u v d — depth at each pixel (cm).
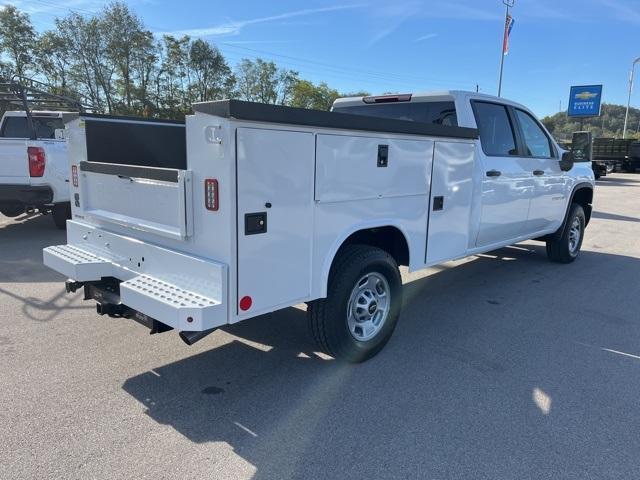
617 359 404
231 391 338
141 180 327
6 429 287
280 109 279
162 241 320
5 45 5000
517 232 600
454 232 458
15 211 957
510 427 301
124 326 446
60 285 568
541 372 377
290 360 388
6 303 503
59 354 387
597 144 3409
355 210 346
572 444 286
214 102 264
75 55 5119
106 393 331
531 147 600
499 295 575
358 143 337
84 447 272
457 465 264
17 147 772
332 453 272
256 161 276
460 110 493
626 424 308
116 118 416
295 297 316
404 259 417
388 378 361
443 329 463
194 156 284
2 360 374
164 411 311
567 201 697
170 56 5522
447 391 344
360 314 381
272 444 279
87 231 389
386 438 287
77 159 403
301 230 310
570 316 505
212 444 278
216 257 284
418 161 395
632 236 994
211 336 430
